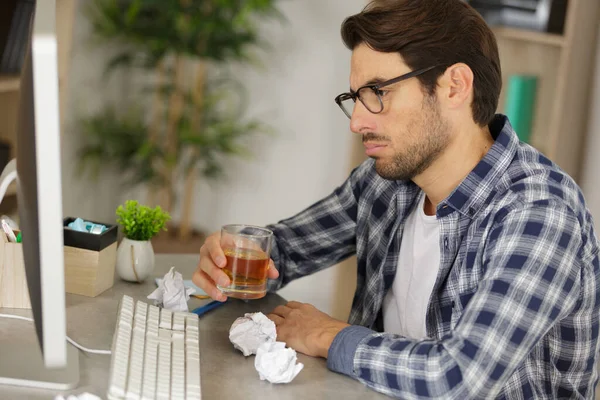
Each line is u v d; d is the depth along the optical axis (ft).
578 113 10.48
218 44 12.24
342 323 4.61
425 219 5.09
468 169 4.73
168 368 3.84
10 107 9.58
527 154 4.77
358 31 4.47
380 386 4.09
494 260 4.21
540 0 10.15
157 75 13.48
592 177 10.55
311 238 5.82
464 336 3.94
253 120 13.02
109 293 5.10
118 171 13.52
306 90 12.60
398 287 5.25
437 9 4.49
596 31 10.30
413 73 4.43
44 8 3.18
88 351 4.09
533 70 10.45
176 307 4.86
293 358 4.06
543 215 4.26
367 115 4.52
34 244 3.13
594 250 4.56
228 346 4.50
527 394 4.49
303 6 12.46
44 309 2.98
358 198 5.76
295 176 12.85
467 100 4.63
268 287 5.62
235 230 4.96
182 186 13.66
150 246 5.41
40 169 2.88
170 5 11.89
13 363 3.79
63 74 9.82
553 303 4.05
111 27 12.13
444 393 3.86
